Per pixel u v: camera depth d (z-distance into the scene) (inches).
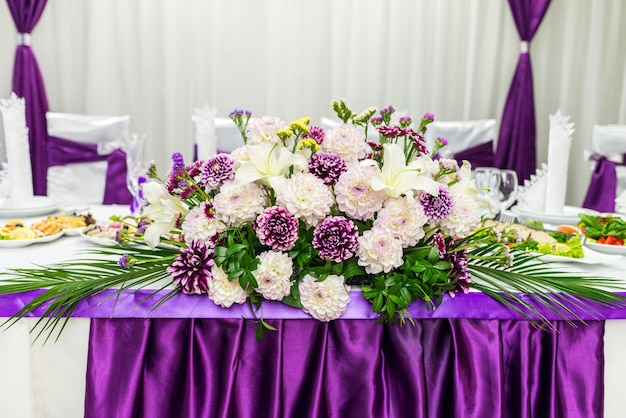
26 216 61.5
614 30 134.8
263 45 132.0
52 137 92.9
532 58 138.2
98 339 35.6
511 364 37.9
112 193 90.9
